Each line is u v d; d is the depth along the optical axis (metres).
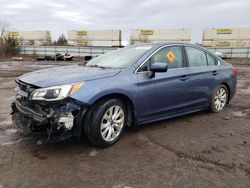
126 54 4.50
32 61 29.17
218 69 5.52
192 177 2.93
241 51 36.44
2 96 7.15
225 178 2.92
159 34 49.91
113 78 3.70
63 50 41.22
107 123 3.66
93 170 3.04
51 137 3.27
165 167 3.14
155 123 4.82
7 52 39.44
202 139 4.08
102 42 52.16
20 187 2.67
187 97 4.80
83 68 4.21
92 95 3.39
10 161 3.20
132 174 2.96
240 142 3.99
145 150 3.61
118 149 3.63
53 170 3.01
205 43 47.72
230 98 6.00
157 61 4.33
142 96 4.00
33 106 3.39
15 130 4.28
